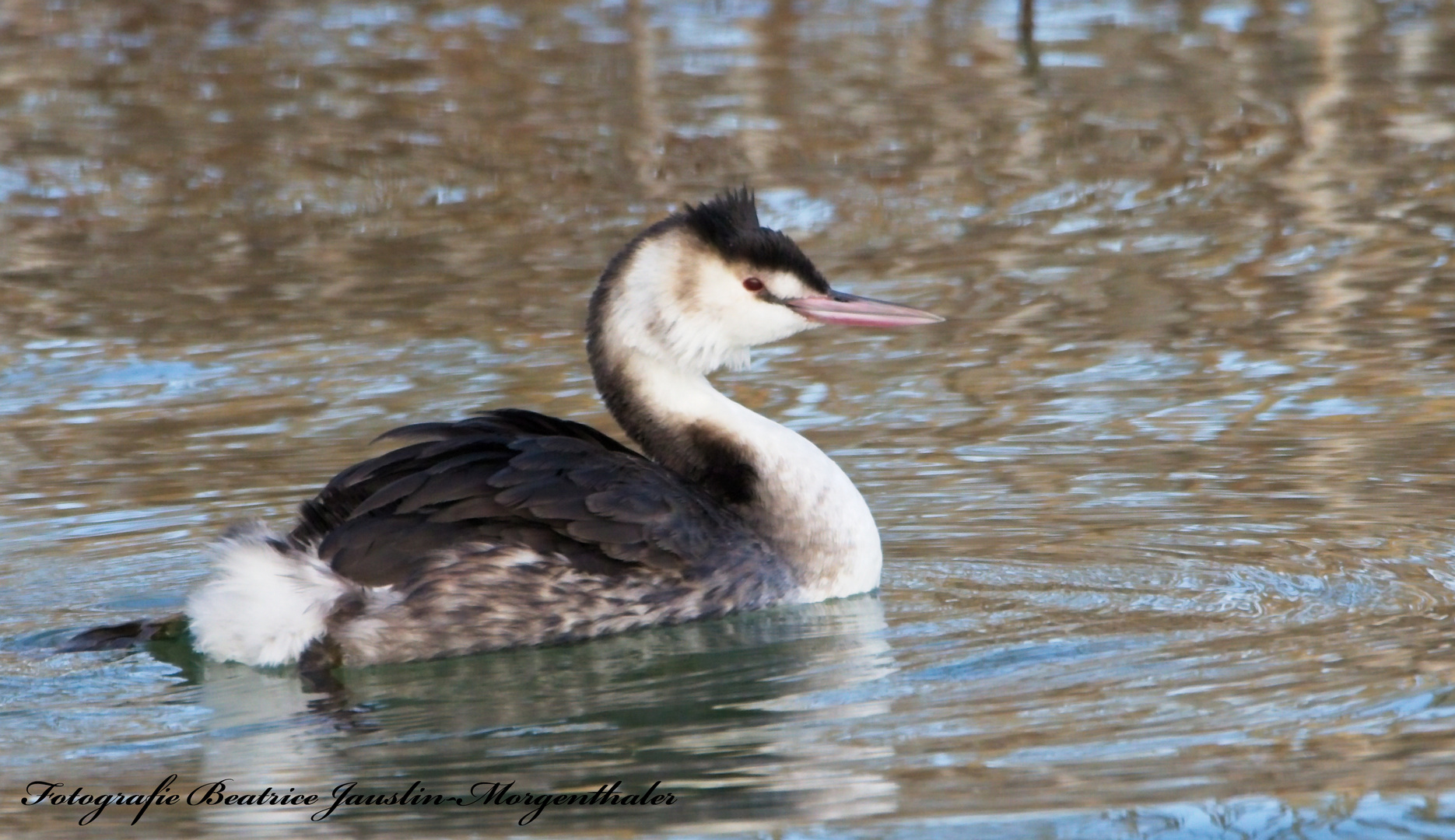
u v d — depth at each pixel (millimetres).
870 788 7832
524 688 9336
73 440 14477
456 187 23031
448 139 25281
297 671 9648
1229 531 11469
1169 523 11688
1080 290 18062
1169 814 7430
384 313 18109
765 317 11188
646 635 10109
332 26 32531
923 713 8633
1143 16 31375
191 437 14477
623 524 10062
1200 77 27094
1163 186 21781
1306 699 8539
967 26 31188
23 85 28656
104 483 13336
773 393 15477
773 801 7762
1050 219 20688
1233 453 13203
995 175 22578
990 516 12062
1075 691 8797
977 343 16578
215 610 9727
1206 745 8070
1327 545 11078
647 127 25516
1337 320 16719
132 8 33781
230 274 19781
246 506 12656
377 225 21594
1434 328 16281
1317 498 12070
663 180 22891
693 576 10211
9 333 17781
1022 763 7984
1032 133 24453
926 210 21188
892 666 9344
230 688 9422
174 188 23312
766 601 10492
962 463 13312
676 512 10242
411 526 9820
